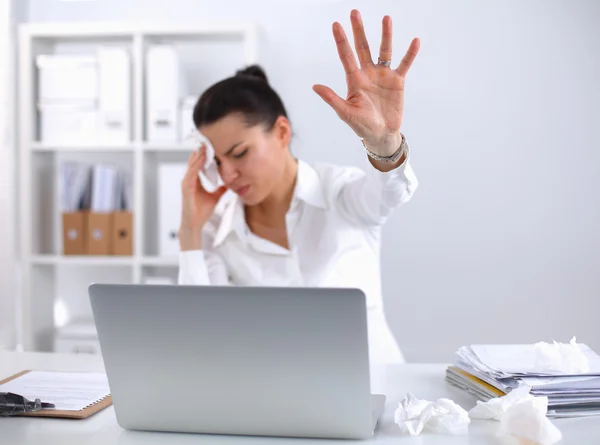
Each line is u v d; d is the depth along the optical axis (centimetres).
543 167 340
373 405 114
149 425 105
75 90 323
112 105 320
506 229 342
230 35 321
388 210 184
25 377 139
